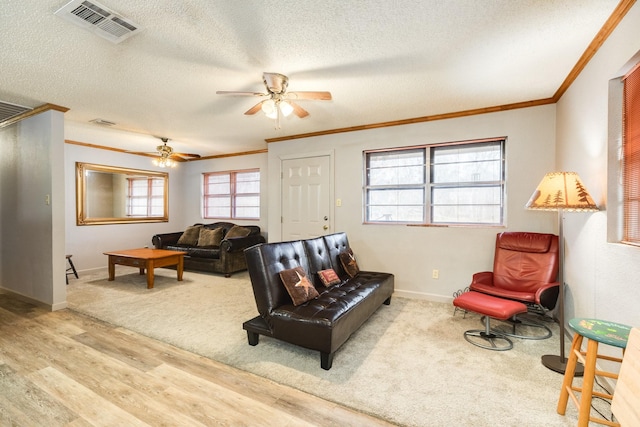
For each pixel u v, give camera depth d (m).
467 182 3.69
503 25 1.90
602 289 2.05
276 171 4.94
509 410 1.74
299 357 2.36
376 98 3.15
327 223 4.49
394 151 4.11
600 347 1.98
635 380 1.08
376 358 2.34
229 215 6.47
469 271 3.60
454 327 2.93
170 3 1.67
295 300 2.46
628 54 1.70
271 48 2.17
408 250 3.93
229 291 4.20
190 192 6.96
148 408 1.74
